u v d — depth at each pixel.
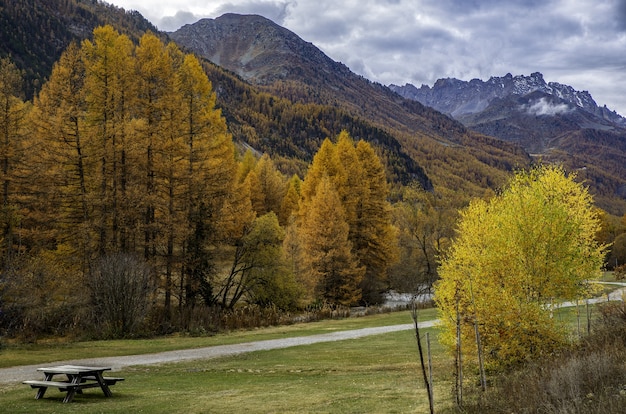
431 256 64.62
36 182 35.66
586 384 10.52
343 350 24.34
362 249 53.19
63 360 21.73
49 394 14.55
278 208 72.06
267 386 15.65
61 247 35.00
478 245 18.19
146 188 35.53
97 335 29.69
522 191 19.61
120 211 33.47
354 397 13.28
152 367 20.09
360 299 52.09
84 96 34.81
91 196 32.91
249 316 37.69
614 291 46.50
